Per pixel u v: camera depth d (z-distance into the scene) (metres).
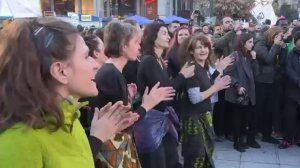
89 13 27.86
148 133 3.24
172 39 5.11
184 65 4.09
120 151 2.34
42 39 1.24
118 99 2.55
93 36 3.11
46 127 1.22
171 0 31.73
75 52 1.33
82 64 1.36
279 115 6.40
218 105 6.43
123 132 2.40
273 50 6.05
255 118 6.05
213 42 7.02
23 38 1.21
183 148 3.98
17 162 1.14
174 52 4.95
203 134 3.93
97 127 1.87
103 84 2.51
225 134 6.52
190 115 3.90
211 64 4.58
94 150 1.81
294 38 6.01
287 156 5.76
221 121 6.47
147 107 2.63
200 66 4.00
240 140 5.99
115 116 1.91
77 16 15.71
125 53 2.79
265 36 6.31
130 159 2.43
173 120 3.64
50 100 1.21
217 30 8.77
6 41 1.22
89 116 2.46
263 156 5.73
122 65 2.82
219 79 3.94
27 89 1.19
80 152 1.33
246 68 5.79
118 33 2.76
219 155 5.74
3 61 1.20
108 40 2.77
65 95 1.35
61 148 1.25
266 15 14.52
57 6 27.52
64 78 1.30
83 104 1.46
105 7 28.30
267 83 6.23
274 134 6.81
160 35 3.48
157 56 3.52
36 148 1.17
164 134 3.38
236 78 5.72
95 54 3.04
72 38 1.31
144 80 3.36
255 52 6.12
